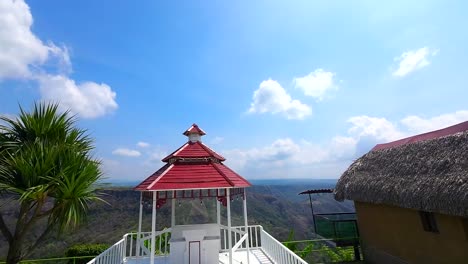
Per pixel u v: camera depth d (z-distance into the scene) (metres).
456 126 10.07
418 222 8.71
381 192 9.27
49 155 6.30
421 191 7.60
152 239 7.25
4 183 5.94
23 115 7.05
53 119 7.38
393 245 9.90
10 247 6.20
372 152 12.35
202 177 7.84
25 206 6.48
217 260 8.16
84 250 12.10
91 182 6.92
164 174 7.84
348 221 12.73
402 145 10.66
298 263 6.78
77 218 6.46
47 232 6.53
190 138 9.97
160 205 7.61
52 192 6.41
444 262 7.70
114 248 8.42
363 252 11.81
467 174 6.51
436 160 7.99
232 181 8.03
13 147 6.52
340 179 12.41
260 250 10.67
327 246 14.88
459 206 6.30
